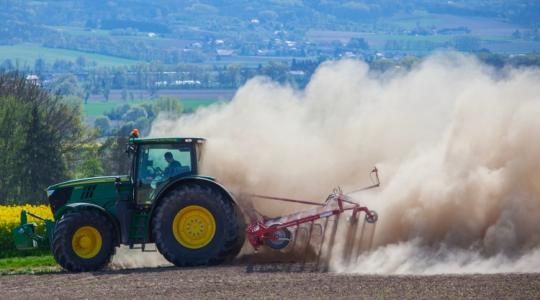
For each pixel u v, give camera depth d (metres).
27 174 164.75
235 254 57.25
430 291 43.00
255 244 55.47
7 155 162.12
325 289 44.66
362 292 43.53
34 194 165.88
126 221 57.69
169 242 55.88
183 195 55.88
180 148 58.53
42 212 96.06
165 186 56.56
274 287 45.75
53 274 55.88
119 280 50.66
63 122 179.88
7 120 162.75
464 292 42.38
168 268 55.38
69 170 177.00
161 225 55.97
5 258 75.00
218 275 50.50
